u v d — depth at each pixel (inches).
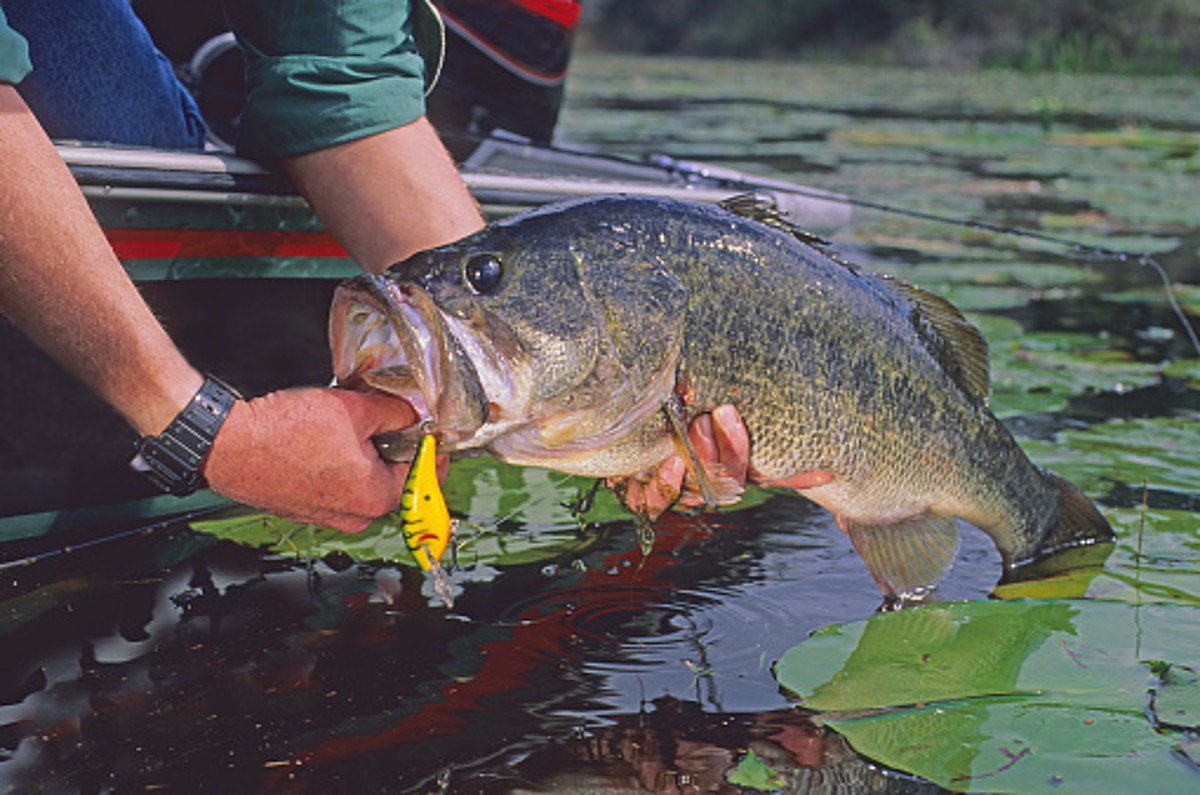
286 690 39.9
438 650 42.3
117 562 48.2
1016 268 107.9
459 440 39.9
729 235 43.1
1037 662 41.9
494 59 70.5
